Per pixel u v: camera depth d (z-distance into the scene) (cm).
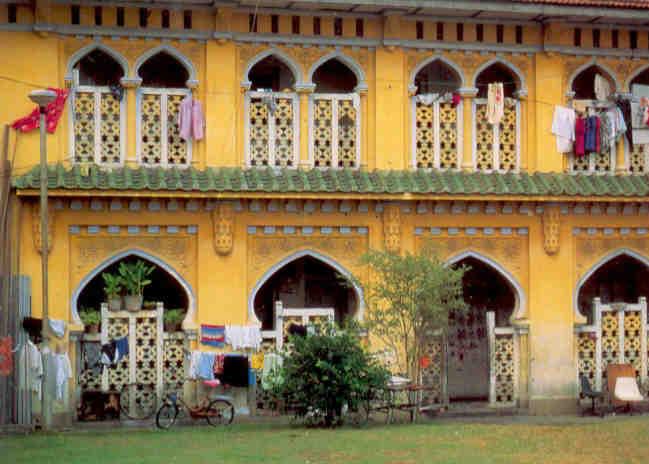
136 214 1944
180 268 1969
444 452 1522
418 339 1886
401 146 2055
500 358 2111
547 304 2106
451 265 2081
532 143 2116
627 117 2153
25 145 1905
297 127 2033
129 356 1945
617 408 2102
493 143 2108
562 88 2128
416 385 1870
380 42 2053
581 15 2052
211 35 1986
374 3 1966
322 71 2172
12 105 1900
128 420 1930
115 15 1955
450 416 2042
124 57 1966
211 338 1961
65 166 1928
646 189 2088
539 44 2117
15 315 1862
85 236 1930
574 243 2131
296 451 1529
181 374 1969
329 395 1795
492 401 2095
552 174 2103
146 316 1956
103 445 1609
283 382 1814
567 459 1479
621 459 1481
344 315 2197
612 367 2112
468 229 2083
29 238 1894
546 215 2097
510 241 2105
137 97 1977
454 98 2091
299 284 2206
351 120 2058
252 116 2019
